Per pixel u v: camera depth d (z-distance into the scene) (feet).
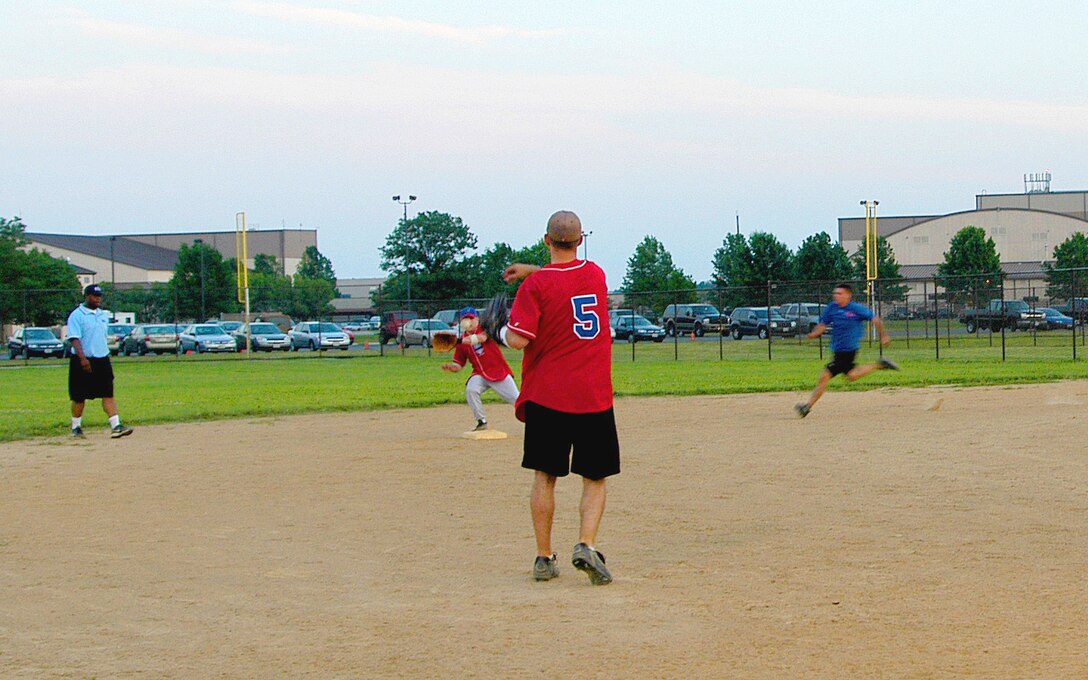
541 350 24.07
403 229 270.67
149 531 30.45
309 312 282.56
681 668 17.62
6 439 53.57
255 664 18.47
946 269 236.84
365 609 21.80
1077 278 135.85
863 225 356.38
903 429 50.19
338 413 65.67
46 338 171.53
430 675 17.61
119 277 384.06
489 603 22.07
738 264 220.43
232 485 38.27
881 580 23.03
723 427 52.80
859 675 17.08
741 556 25.67
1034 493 33.06
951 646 18.45
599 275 24.47
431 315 190.39
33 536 29.96
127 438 53.52
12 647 19.79
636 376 93.76
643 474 38.42
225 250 470.39
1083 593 21.70
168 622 21.21
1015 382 77.71
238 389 88.99
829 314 57.88
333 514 32.45
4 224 231.30
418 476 39.52
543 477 24.00
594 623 20.38
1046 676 16.89
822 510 31.14
